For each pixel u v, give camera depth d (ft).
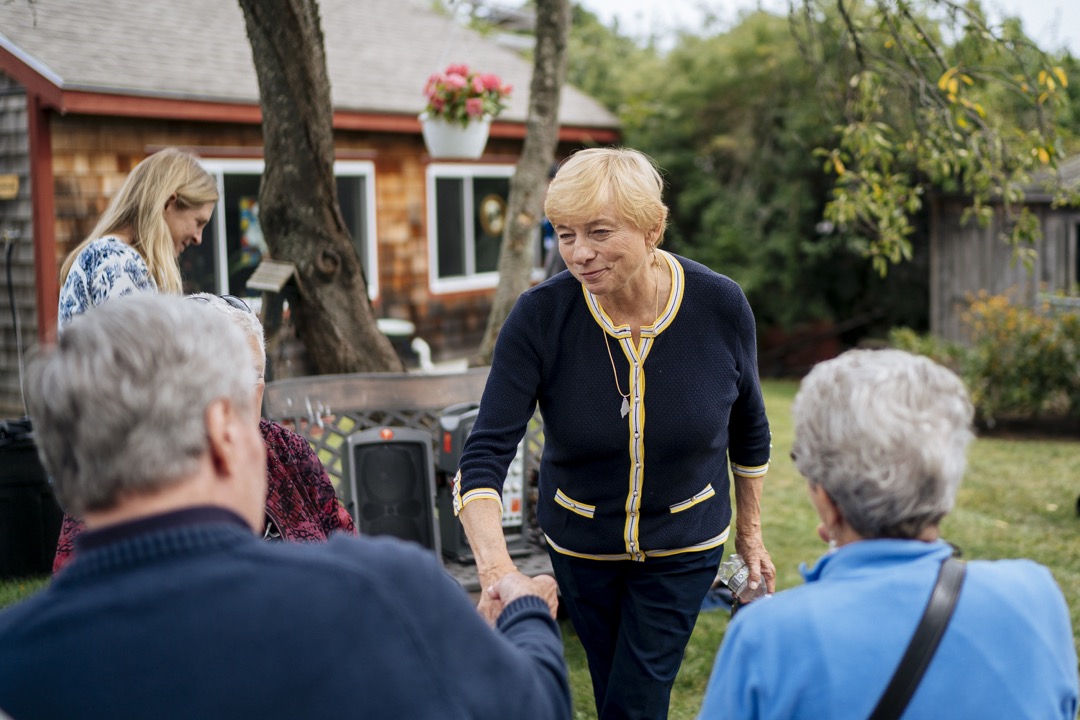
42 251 26.30
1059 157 17.44
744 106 45.01
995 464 24.70
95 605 3.34
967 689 3.85
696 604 7.59
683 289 7.19
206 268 30.22
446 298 38.29
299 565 3.48
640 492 7.31
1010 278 38.63
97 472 3.42
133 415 3.40
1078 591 14.62
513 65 44.88
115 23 30.53
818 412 4.27
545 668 4.17
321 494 6.89
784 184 44.01
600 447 7.23
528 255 19.63
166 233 8.98
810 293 45.44
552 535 7.68
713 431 7.29
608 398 7.18
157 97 27.37
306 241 15.46
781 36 42.68
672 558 7.48
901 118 20.34
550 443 7.58
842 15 18.11
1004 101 23.63
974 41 17.24
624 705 7.52
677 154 45.93
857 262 45.44
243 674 3.31
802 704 3.92
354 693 3.37
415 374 13.78
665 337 7.15
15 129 26.73
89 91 25.81
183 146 29.22
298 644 3.35
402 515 12.26
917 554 4.12
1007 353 30.48
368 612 3.45
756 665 4.01
